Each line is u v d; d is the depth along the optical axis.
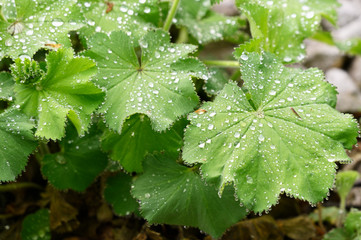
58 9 0.54
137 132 0.54
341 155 0.51
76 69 0.52
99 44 0.54
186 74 0.53
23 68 0.51
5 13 0.56
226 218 0.54
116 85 0.53
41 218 0.59
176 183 0.54
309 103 0.53
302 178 0.51
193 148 0.52
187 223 0.54
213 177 0.51
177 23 0.60
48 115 0.52
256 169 0.51
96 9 0.56
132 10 0.56
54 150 0.60
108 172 0.60
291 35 0.59
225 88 0.53
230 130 0.52
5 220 0.60
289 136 0.52
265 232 0.59
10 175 0.51
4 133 0.51
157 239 0.58
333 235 0.59
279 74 0.54
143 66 0.54
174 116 0.52
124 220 0.60
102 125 0.54
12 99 0.52
